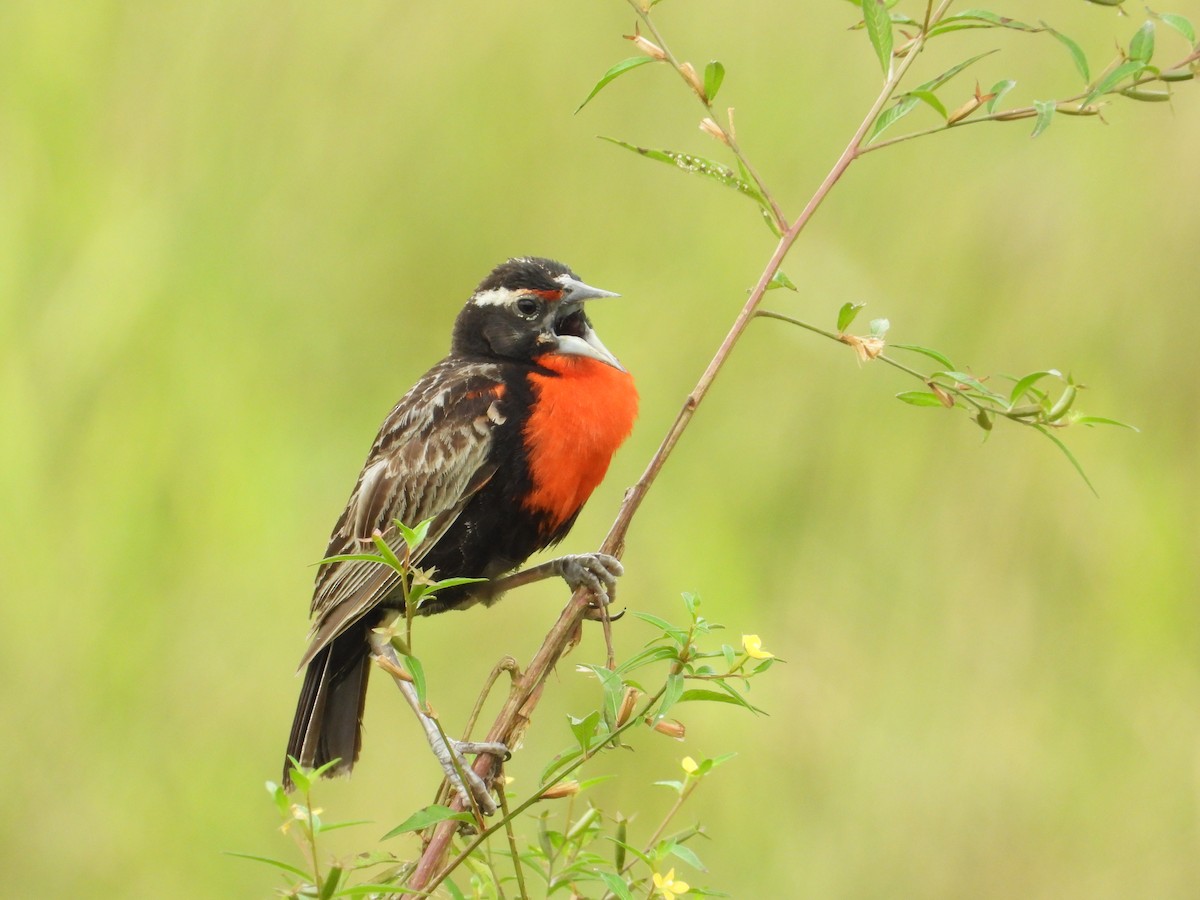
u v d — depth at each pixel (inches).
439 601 336.5
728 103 467.2
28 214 466.0
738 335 245.0
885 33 237.9
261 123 473.7
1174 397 443.8
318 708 324.5
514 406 331.6
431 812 210.7
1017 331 446.6
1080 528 436.5
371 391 468.1
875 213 457.7
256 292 467.8
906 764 413.7
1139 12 453.1
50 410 454.9
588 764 417.1
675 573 431.8
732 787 412.2
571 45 472.1
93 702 431.2
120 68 475.8
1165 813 406.3
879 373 448.5
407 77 472.4
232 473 450.0
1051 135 452.4
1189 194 442.0
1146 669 425.1
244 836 422.3
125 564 443.2
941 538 440.8
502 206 470.0
